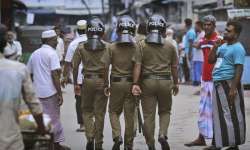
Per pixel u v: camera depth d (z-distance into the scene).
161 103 15.88
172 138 19.09
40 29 43.84
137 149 17.28
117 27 16.25
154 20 15.64
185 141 18.56
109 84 16.98
